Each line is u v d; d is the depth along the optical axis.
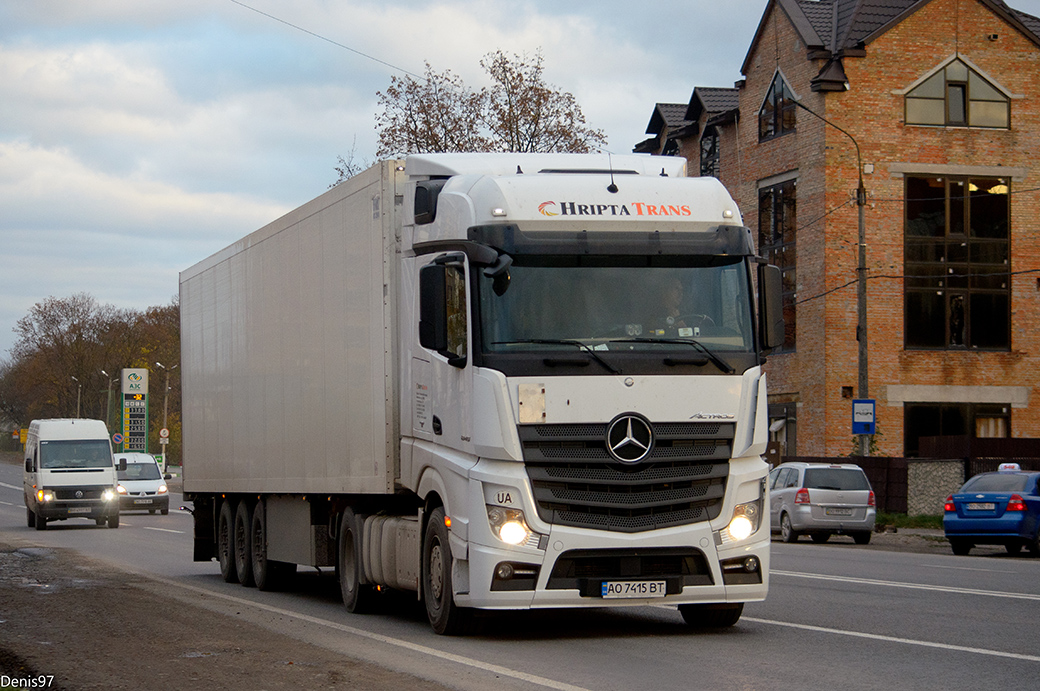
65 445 37.59
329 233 14.16
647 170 12.03
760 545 10.90
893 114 42.12
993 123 42.97
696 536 10.64
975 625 11.91
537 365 10.49
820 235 41.84
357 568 13.48
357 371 13.25
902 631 11.48
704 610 11.73
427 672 9.14
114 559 23.61
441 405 11.30
